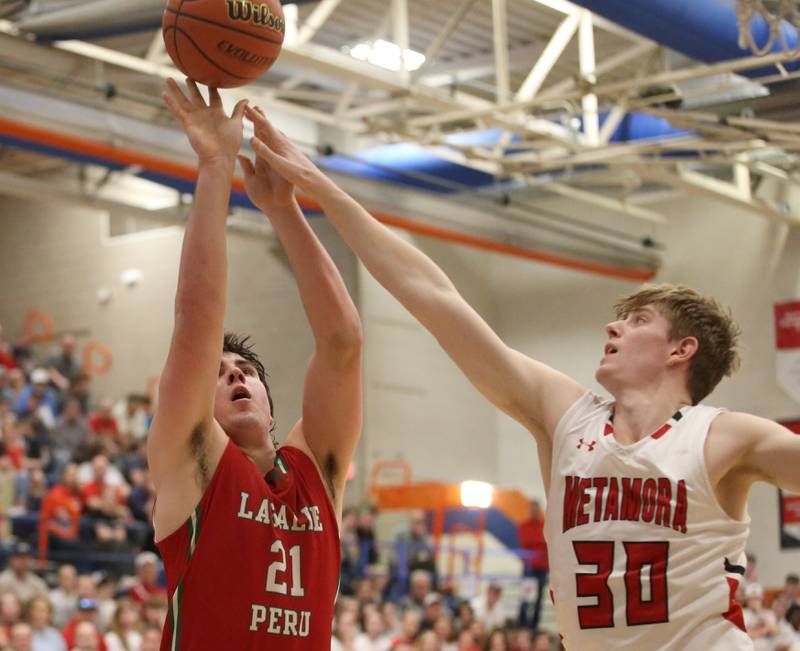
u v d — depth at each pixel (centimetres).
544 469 308
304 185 323
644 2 966
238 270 1859
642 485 280
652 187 1848
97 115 1156
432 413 1888
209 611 284
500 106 1220
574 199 1917
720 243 1814
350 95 1252
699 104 1195
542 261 1658
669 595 274
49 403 1652
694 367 297
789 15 957
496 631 1171
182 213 1566
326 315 333
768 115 1170
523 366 310
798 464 271
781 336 1742
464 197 1537
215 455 296
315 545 305
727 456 279
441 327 310
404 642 1191
